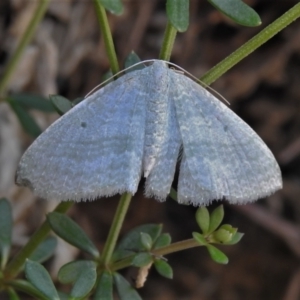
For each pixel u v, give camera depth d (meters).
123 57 0.22
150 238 0.16
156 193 0.16
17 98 0.19
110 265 0.16
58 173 0.15
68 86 0.22
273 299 0.21
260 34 0.16
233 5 0.15
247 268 0.21
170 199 0.22
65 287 0.20
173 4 0.15
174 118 0.16
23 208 0.20
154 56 0.22
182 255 0.22
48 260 0.20
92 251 0.16
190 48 0.22
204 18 0.22
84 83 0.22
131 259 0.16
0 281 0.17
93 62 0.22
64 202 0.16
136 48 0.22
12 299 0.16
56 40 0.21
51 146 0.15
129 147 0.16
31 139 0.21
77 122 0.16
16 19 0.21
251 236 0.22
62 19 0.22
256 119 0.22
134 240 0.16
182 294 0.21
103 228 0.22
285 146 0.22
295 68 0.22
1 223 0.17
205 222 0.16
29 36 0.19
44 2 0.19
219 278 0.22
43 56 0.21
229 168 0.16
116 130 0.16
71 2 0.22
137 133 0.16
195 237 0.16
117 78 0.16
